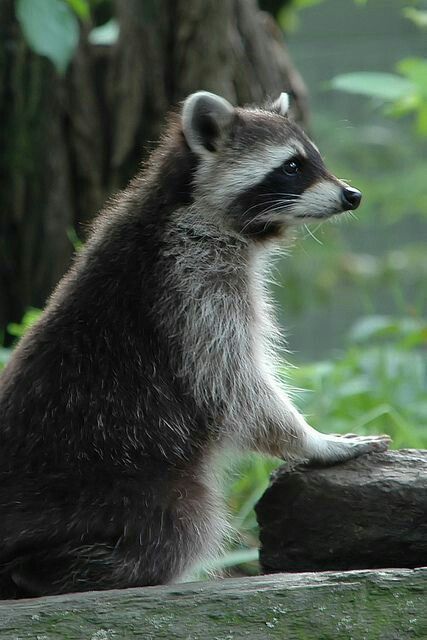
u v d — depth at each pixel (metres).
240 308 9.37
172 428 8.77
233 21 14.88
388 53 27.69
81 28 15.16
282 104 10.36
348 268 27.83
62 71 11.88
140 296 8.91
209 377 9.00
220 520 9.10
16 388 8.59
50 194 15.16
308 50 28.16
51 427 8.41
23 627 7.25
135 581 8.34
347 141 29.66
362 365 15.50
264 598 7.38
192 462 8.94
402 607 7.32
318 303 27.16
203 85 14.66
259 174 9.54
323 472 8.73
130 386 8.68
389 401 14.02
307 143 9.81
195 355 8.97
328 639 7.27
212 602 7.38
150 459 8.64
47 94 15.02
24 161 15.06
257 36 15.03
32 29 11.33
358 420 13.09
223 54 14.65
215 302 9.20
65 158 15.20
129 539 8.30
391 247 30.86
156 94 14.94
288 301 27.11
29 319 12.68
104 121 15.26
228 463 9.47
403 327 15.29
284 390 10.13
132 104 15.00
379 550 8.37
